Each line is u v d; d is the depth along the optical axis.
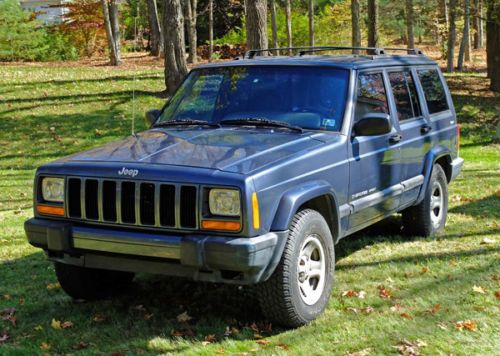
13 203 10.48
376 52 6.93
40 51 34.38
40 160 14.84
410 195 6.91
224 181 4.54
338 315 5.25
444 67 31.86
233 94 6.02
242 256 4.46
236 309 5.48
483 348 4.59
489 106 21.03
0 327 5.22
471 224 8.06
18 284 6.27
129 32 47.34
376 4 21.67
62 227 4.95
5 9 33.59
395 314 5.25
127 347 4.73
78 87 23.11
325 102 5.76
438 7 39.38
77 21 35.97
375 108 6.21
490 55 23.98
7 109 19.66
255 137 5.36
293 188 4.92
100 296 5.80
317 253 5.20
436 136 7.38
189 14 31.00
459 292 5.71
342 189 5.51
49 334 5.04
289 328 5.03
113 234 4.77
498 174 11.52
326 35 37.47
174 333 4.97
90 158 5.14
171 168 4.71
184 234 4.66
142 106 20.05
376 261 6.69
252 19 14.32
